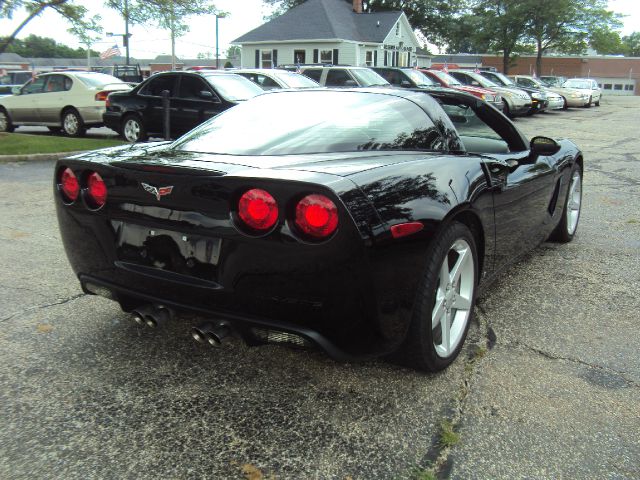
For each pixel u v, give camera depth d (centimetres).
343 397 256
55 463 210
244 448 221
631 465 212
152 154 274
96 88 1275
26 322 329
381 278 223
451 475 206
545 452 219
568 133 1553
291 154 267
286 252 215
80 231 272
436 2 4722
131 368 280
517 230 363
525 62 6228
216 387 264
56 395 255
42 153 989
